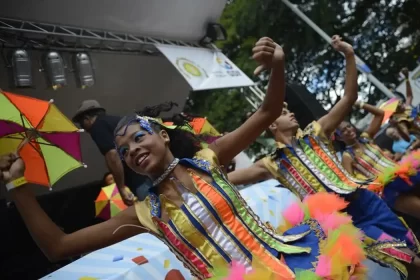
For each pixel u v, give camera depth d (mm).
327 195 2350
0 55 4105
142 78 5730
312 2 9781
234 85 5820
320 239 1955
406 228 2613
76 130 2094
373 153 3725
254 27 9852
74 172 5359
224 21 9922
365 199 2641
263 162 2840
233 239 1801
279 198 3484
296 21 9930
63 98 4922
